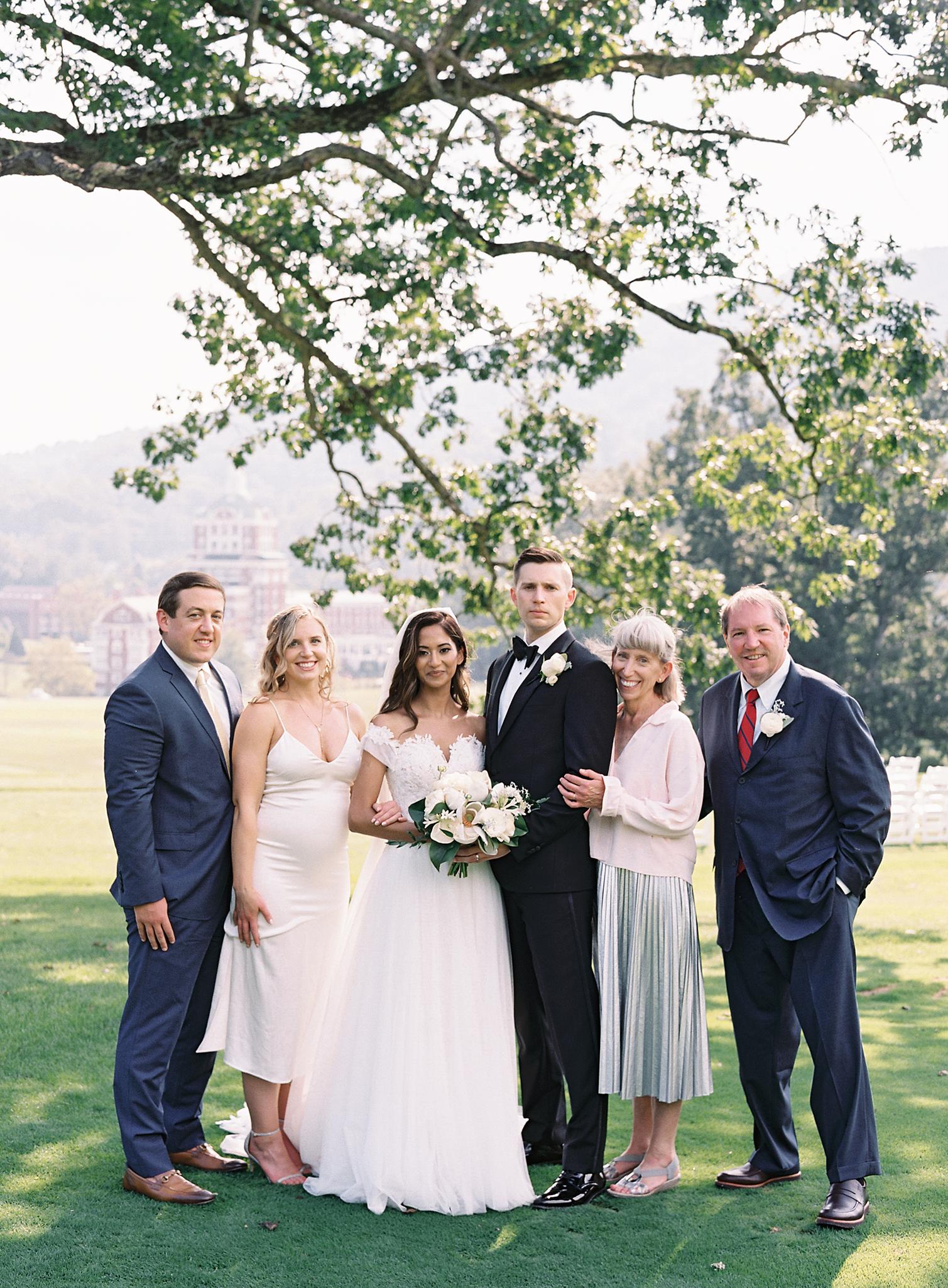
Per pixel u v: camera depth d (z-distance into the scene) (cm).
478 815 372
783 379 1189
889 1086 522
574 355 1225
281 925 407
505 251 1062
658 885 394
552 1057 428
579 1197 384
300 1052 416
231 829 409
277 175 875
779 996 396
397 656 421
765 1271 330
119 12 773
